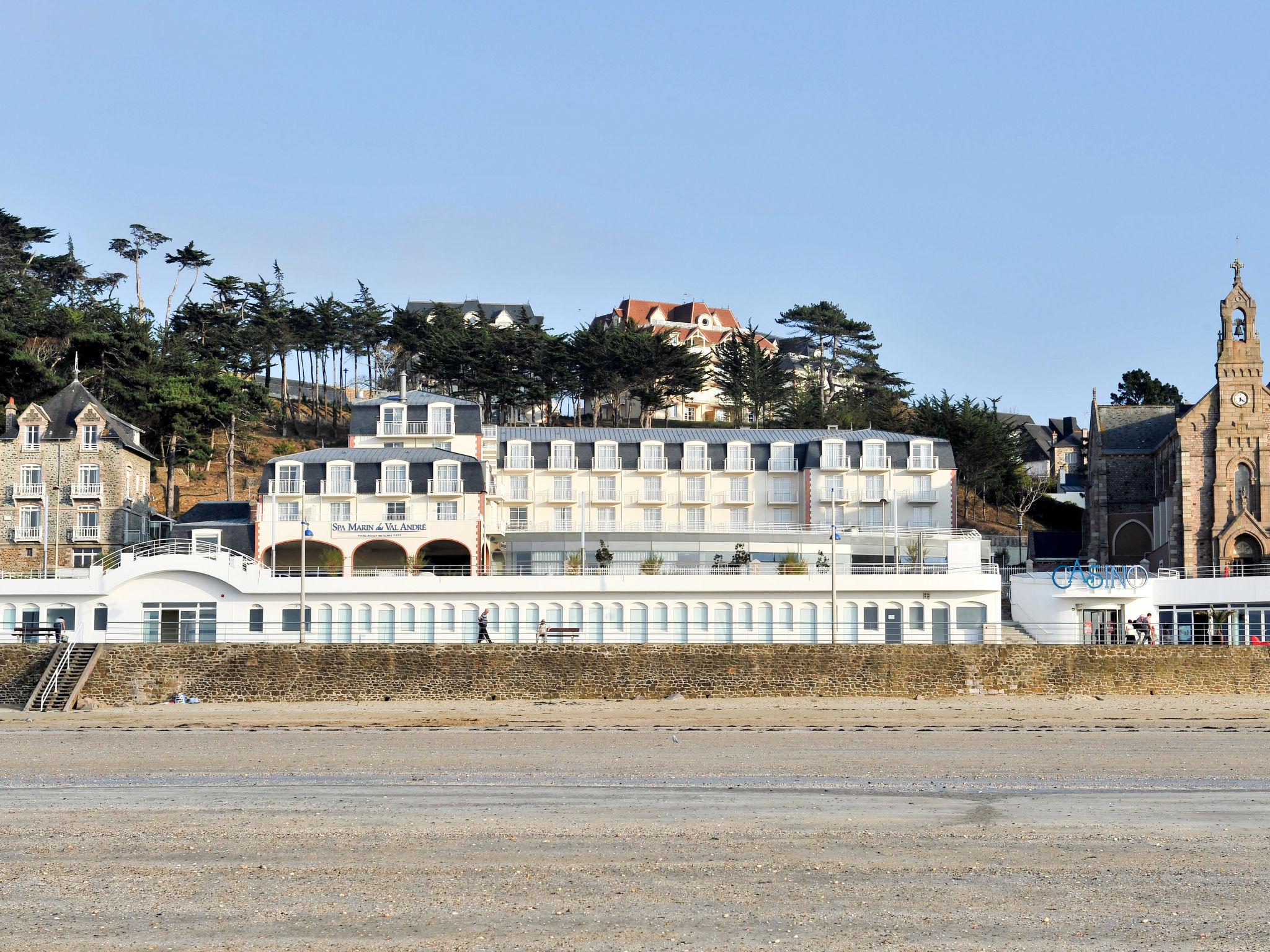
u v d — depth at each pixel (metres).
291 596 115.12
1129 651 99.62
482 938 39.03
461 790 61.78
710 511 145.88
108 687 97.94
